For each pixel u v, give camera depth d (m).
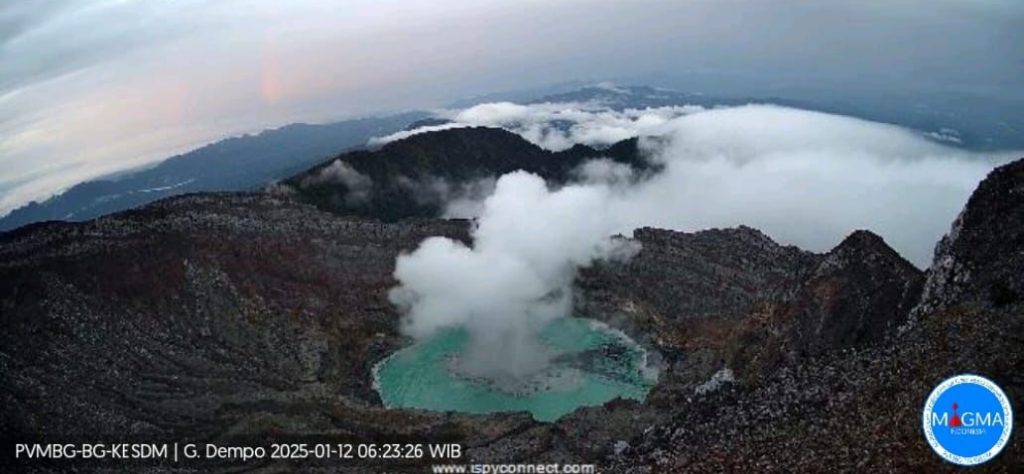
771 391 112.38
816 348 123.75
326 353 178.38
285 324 181.38
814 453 89.75
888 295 123.44
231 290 182.38
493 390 173.88
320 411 150.25
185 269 181.25
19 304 160.12
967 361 90.19
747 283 192.25
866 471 82.38
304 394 156.88
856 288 128.38
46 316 160.50
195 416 146.88
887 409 90.75
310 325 183.88
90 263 173.12
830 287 131.88
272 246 195.50
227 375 162.62
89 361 156.50
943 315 101.88
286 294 187.75
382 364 187.50
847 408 95.31
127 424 141.88
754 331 148.00
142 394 152.00
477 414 147.75
